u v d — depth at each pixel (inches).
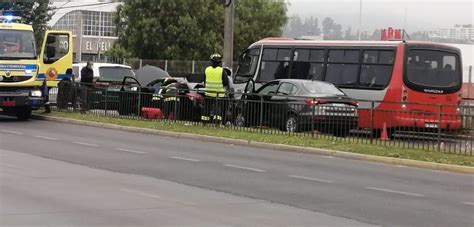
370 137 740.7
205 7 2246.6
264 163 583.2
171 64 1841.8
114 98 998.4
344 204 389.7
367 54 880.3
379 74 862.5
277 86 863.7
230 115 852.0
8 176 454.9
